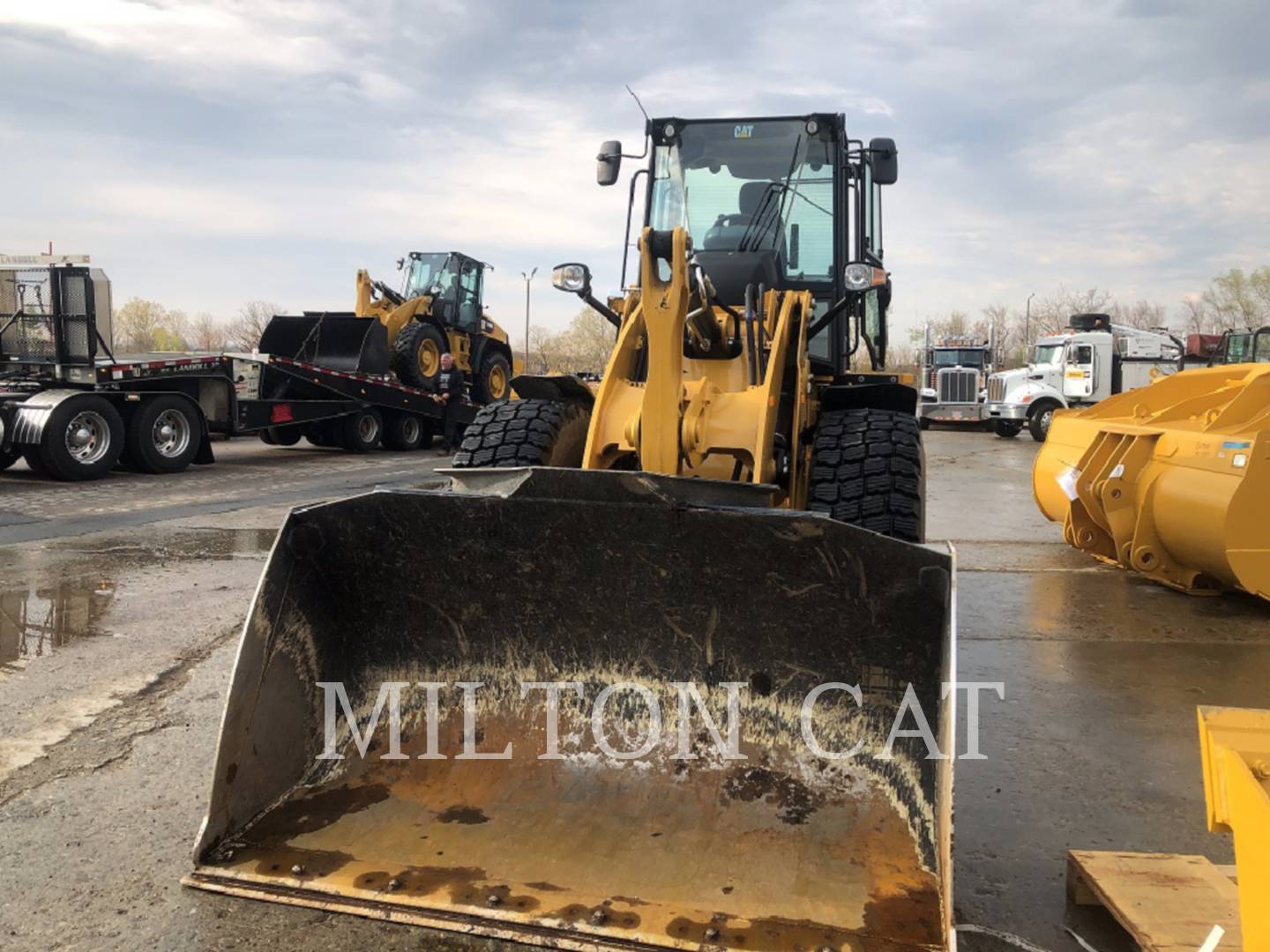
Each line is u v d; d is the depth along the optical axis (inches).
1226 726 70.1
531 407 168.6
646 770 106.6
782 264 198.4
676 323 134.7
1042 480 293.4
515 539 110.1
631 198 207.0
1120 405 276.2
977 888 101.5
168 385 485.4
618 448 148.8
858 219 199.6
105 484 426.9
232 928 91.0
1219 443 203.9
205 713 146.7
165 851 105.5
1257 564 197.8
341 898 90.1
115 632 190.4
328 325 625.6
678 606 108.7
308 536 107.8
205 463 518.6
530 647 114.8
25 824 111.3
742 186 201.3
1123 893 92.5
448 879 92.0
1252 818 62.4
